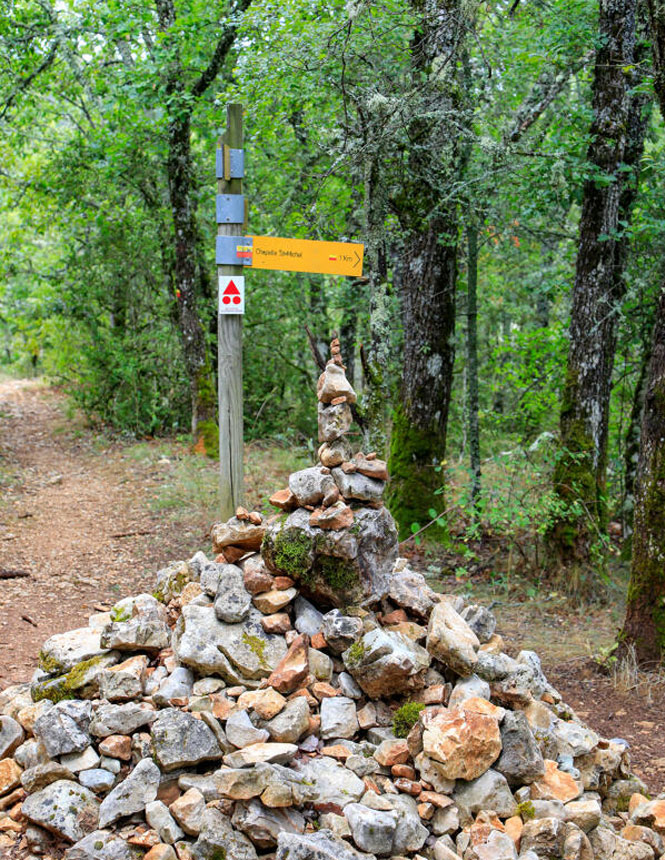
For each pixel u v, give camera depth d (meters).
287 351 15.40
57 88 13.34
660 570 5.47
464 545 8.38
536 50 8.15
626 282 8.25
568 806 3.09
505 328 16.17
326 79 6.41
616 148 7.17
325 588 3.62
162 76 10.73
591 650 6.04
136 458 12.52
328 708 3.31
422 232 7.94
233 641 3.45
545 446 7.75
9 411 16.94
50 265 17.30
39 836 3.03
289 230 8.38
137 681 3.38
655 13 5.16
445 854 2.88
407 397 8.62
